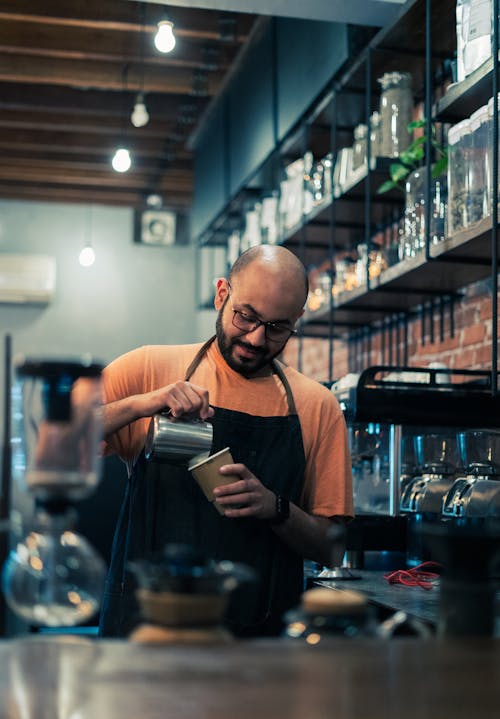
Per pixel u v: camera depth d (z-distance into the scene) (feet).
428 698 3.06
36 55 19.98
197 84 20.42
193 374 7.89
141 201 30.45
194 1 12.83
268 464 7.63
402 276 11.38
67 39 18.67
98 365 4.00
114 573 7.40
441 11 11.12
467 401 9.79
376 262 12.65
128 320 32.24
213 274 29.37
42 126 23.43
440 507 9.95
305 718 2.84
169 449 7.13
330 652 3.66
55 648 3.70
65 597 3.92
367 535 10.41
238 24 17.99
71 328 31.91
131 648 3.70
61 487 3.91
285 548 7.48
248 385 7.84
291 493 7.64
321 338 16.85
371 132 12.70
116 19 17.26
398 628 6.18
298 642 3.83
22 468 4.04
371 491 10.83
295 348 20.30
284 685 3.18
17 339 31.55
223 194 20.65
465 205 9.54
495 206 8.57
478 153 9.36
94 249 32.32
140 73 20.24
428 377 11.94
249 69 18.61
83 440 3.93
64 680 3.22
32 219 32.04
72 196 29.91
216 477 6.84
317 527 7.44
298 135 15.71
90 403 3.96
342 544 7.95
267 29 17.39
